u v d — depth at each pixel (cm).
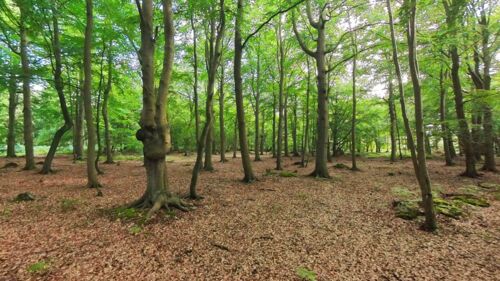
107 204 748
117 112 2441
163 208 677
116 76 1744
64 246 472
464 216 652
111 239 506
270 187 1038
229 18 926
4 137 2703
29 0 871
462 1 840
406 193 905
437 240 519
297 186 1061
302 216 668
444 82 1443
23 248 459
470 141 1274
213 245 487
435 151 3203
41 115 2270
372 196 884
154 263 417
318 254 458
